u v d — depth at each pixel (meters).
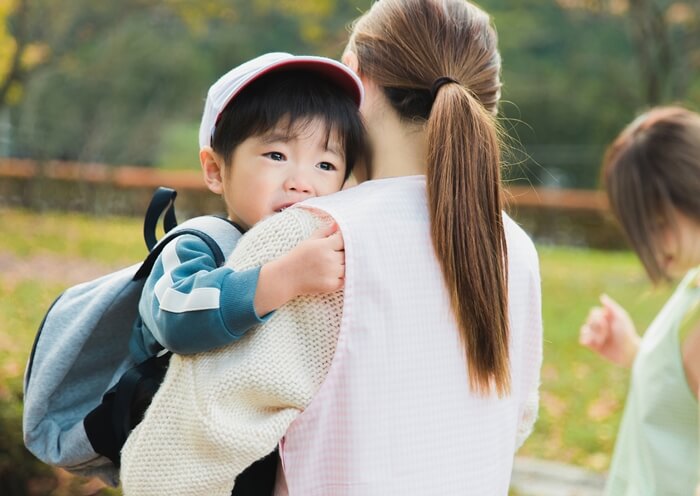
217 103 1.50
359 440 1.28
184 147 22.77
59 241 12.88
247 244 1.33
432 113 1.37
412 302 1.32
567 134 23.39
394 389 1.30
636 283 11.30
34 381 1.59
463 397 1.37
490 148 1.37
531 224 17.95
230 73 1.53
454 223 1.34
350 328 1.27
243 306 1.24
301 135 1.46
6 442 3.10
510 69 22.61
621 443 2.26
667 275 2.26
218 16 16.55
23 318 7.07
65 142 19.05
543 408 5.95
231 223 1.52
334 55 17.14
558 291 10.55
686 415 2.04
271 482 1.40
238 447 1.23
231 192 1.52
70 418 1.63
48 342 1.62
